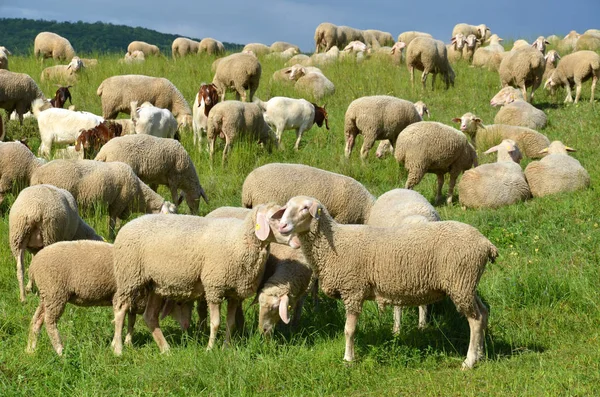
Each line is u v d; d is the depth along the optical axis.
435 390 7.13
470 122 17.33
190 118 19.84
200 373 7.80
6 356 8.51
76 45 103.19
